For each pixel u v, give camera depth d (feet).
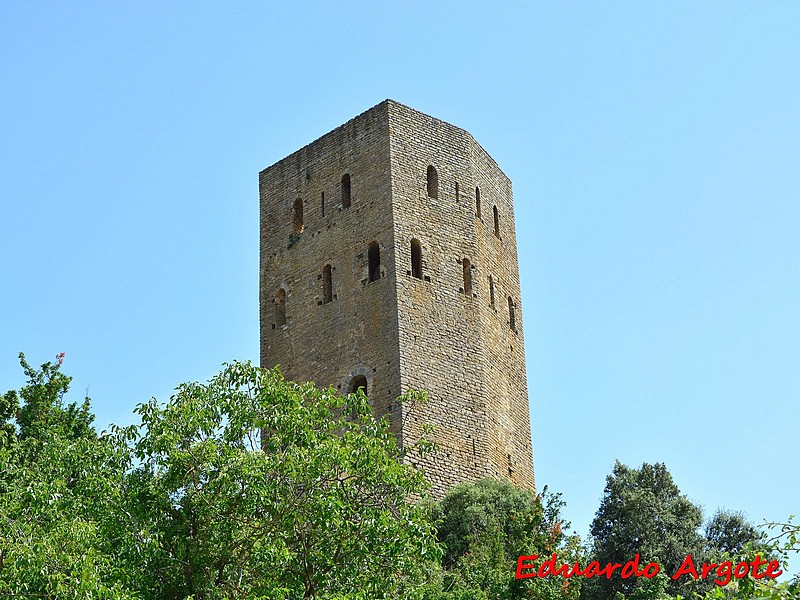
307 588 107.04
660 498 198.29
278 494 109.09
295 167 234.58
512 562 155.22
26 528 105.09
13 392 186.50
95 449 113.29
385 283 212.84
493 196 238.89
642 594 158.51
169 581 106.32
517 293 239.50
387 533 108.88
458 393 210.79
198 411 112.57
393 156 219.82
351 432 117.60
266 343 226.99
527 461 225.35
